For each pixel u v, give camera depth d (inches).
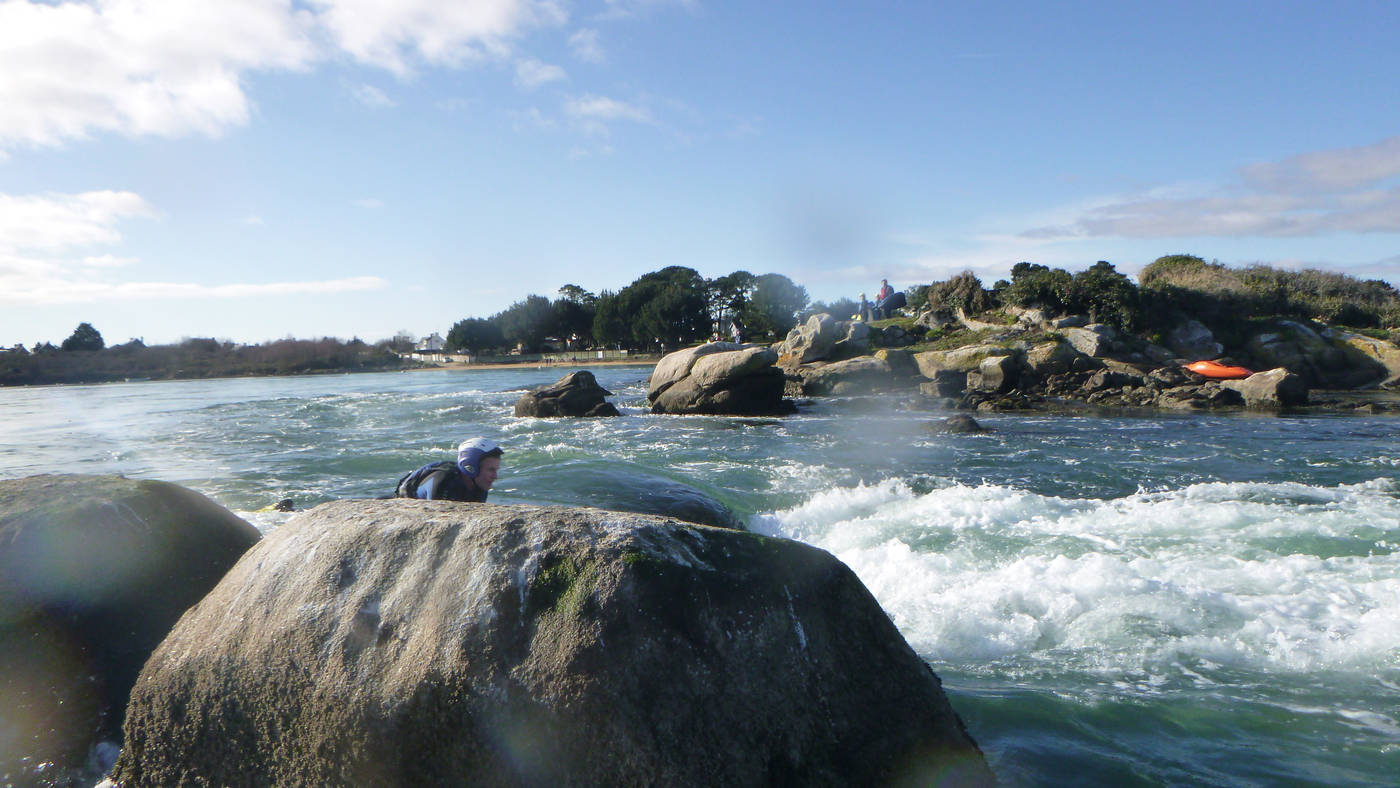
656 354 3262.8
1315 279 1647.4
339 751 115.5
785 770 108.2
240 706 125.6
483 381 1946.4
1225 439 649.6
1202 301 1334.9
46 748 147.9
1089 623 223.3
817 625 119.1
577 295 4148.6
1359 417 835.4
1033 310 1311.5
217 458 600.7
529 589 113.1
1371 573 262.1
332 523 136.9
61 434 823.7
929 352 1234.0
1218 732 162.9
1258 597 240.1
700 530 122.7
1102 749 155.4
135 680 158.9
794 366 1274.6
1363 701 176.4
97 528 169.5
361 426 830.5
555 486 373.7
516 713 106.7
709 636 110.0
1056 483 454.0
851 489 426.0
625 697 104.5
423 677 111.7
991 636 218.2
